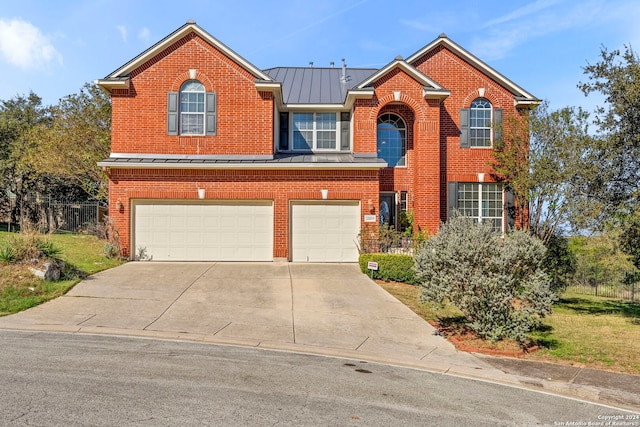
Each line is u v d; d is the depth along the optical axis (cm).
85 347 859
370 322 1127
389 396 671
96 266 1633
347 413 596
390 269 1627
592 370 845
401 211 2164
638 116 1226
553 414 636
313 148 2198
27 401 584
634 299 2148
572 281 2288
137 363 770
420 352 927
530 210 1850
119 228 1839
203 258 1862
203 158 1916
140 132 1920
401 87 2089
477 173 2175
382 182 2172
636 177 1266
